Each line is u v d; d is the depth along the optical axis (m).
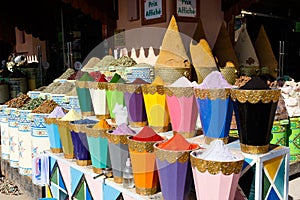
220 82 1.61
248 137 1.50
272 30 4.31
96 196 1.85
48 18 4.09
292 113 2.81
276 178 1.61
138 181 1.58
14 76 3.75
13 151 2.88
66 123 2.00
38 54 4.38
